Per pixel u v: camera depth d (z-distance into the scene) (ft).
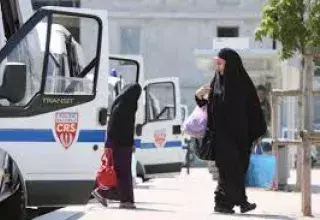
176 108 78.59
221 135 44.78
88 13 34.50
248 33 185.26
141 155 75.87
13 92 30.83
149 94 77.25
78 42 36.14
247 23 185.26
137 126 72.95
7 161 32.45
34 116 33.09
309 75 45.78
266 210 48.37
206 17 184.75
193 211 47.11
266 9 49.21
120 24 183.93
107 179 48.93
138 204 52.75
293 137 76.79
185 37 184.65
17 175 32.99
